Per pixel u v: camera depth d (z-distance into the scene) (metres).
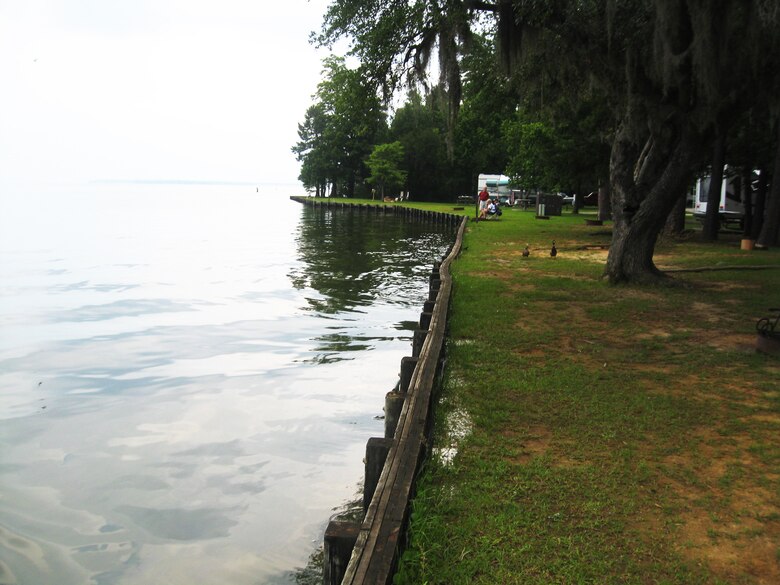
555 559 3.69
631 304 11.69
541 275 15.77
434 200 86.75
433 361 6.95
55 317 14.50
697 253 20.31
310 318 14.38
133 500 5.95
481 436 5.48
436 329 8.69
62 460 6.84
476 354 8.16
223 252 28.69
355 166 92.62
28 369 10.29
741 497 4.45
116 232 39.94
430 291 12.93
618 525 4.05
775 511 4.25
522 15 13.32
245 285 19.19
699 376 7.34
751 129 22.61
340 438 7.39
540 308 11.36
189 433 7.58
